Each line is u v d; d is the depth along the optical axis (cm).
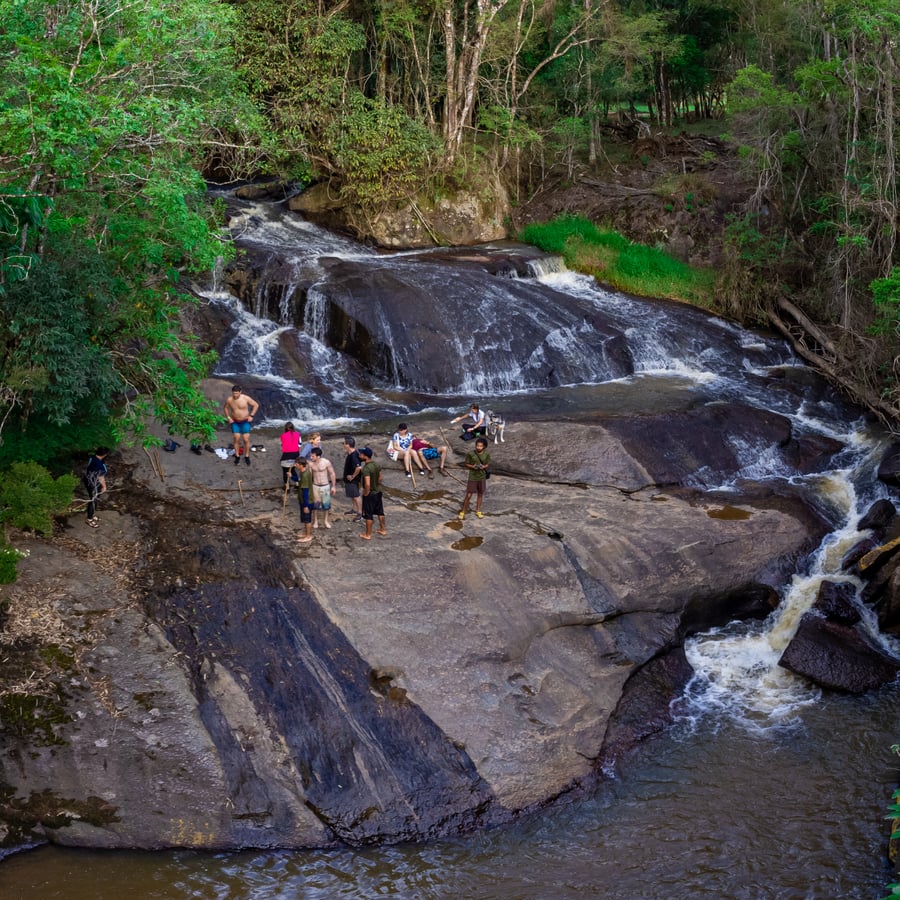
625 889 1123
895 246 2666
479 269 2920
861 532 1897
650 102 4647
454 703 1357
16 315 1505
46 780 1193
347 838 1182
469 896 1108
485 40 3369
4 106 1342
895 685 1547
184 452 1939
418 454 1923
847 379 2572
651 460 2038
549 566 1619
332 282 2617
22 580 1462
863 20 2500
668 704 1499
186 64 1872
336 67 3234
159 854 1146
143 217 1762
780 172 3017
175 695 1297
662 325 2795
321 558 1564
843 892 1118
